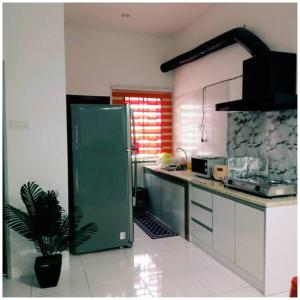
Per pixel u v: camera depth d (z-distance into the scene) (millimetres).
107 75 4941
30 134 2832
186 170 4594
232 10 3676
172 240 3758
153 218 4750
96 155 3350
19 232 2609
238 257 2766
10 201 2795
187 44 4781
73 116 3271
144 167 5188
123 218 3484
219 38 3527
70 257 3270
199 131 4516
